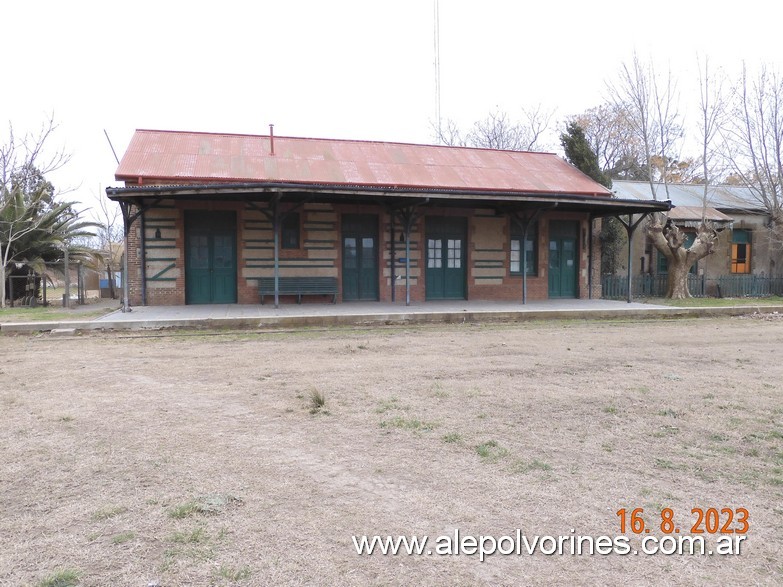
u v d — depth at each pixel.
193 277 15.60
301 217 16.05
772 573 2.70
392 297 16.75
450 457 4.14
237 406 5.52
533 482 3.70
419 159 18.66
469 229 17.59
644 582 2.61
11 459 4.06
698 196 24.11
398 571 2.67
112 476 3.75
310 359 8.20
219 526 3.07
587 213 18.53
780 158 22.77
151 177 14.55
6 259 18.30
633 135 34.59
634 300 18.78
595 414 5.25
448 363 7.82
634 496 3.50
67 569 2.63
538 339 10.38
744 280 22.92
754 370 7.43
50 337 10.70
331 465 3.98
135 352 8.91
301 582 2.56
